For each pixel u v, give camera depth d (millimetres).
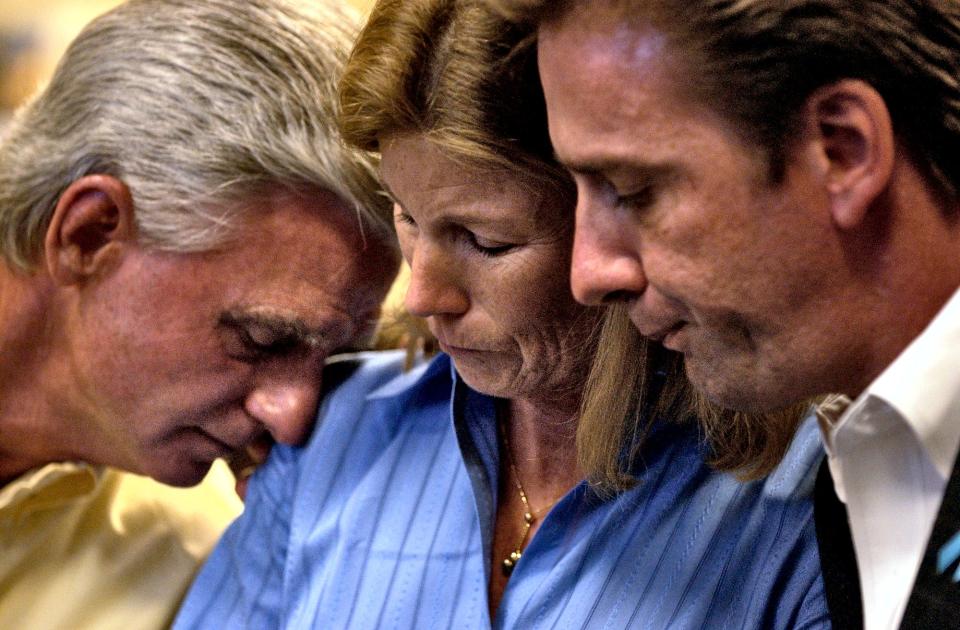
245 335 1872
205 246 1822
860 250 1150
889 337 1182
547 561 1611
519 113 1322
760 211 1130
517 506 1714
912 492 1196
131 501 2264
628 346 1515
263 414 1896
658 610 1532
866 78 1104
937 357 1124
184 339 1869
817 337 1179
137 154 1834
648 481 1604
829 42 1091
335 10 1886
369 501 1787
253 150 1791
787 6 1082
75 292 1920
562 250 1427
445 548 1693
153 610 2148
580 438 1567
